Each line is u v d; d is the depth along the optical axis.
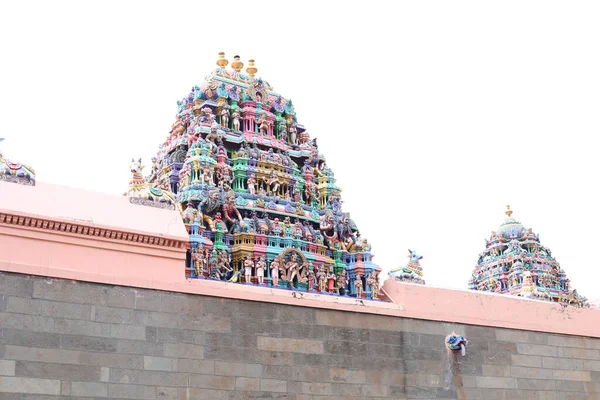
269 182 39.94
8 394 25.25
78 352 26.72
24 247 27.31
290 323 31.17
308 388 30.80
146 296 28.48
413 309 34.84
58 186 29.17
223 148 39.84
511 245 70.25
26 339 26.02
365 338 32.84
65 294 27.03
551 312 38.84
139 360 27.69
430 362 34.22
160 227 30.14
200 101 42.44
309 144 43.41
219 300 29.89
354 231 40.69
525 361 36.97
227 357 29.36
